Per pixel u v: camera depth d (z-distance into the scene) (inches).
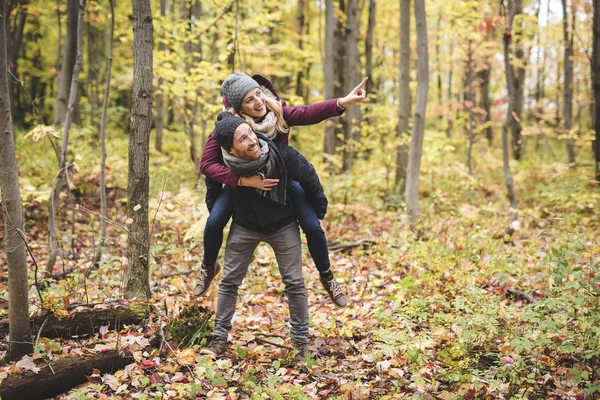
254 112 120.0
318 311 172.7
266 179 118.3
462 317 146.6
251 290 188.9
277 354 137.5
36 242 246.8
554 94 684.1
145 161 154.3
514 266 200.2
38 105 669.3
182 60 349.7
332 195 336.8
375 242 246.8
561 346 122.9
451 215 237.1
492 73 722.2
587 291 139.0
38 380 113.6
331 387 123.8
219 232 130.2
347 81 441.7
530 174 390.3
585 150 535.8
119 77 568.1
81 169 331.0
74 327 136.9
